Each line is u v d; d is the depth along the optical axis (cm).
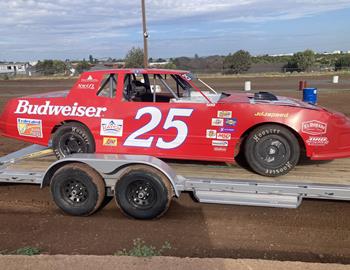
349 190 454
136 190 471
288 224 465
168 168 477
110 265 344
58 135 573
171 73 572
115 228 456
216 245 413
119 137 554
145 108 542
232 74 4378
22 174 529
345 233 441
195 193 488
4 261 353
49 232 446
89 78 564
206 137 528
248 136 521
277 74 4144
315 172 533
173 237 432
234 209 512
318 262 380
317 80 3153
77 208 483
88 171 474
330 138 507
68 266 342
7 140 972
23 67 7356
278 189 468
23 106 594
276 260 383
